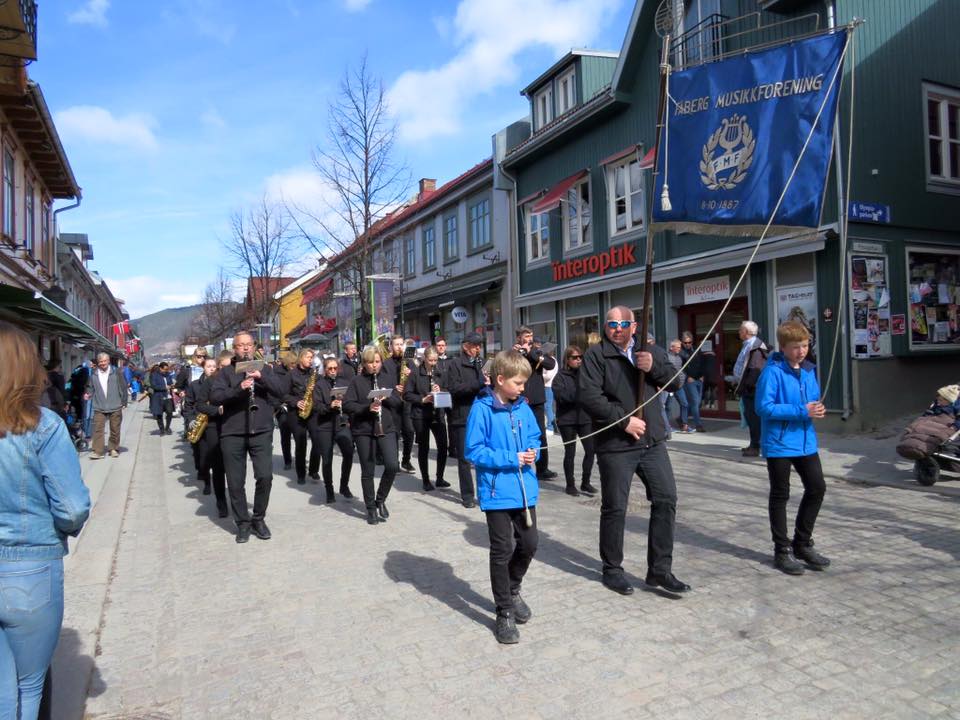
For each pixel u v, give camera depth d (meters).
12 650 2.31
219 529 6.97
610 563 4.73
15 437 2.30
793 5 11.48
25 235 15.81
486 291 21.03
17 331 2.39
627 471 4.66
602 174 16.23
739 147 5.67
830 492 7.39
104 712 3.36
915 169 11.62
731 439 11.37
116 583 5.37
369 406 6.84
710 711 3.13
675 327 14.52
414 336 27.23
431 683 3.50
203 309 50.78
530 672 3.57
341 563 5.60
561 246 17.94
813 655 3.63
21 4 9.20
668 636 3.93
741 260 12.08
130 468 11.40
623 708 3.18
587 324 17.20
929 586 4.51
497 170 19.77
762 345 9.52
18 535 2.31
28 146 15.72
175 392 18.75
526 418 4.17
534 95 19.23
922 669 3.44
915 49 11.71
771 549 5.45
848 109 10.91
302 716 3.24
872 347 10.93
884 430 10.78
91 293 31.62
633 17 14.47
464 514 7.20
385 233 29.00
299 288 43.00
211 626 4.38
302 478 9.53
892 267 11.29
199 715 3.30
